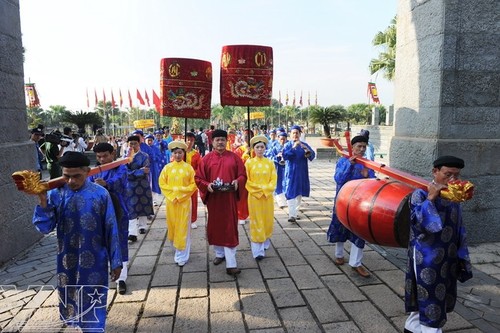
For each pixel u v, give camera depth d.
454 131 4.98
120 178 3.74
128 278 4.25
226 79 5.18
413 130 5.48
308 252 5.05
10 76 5.27
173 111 5.30
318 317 3.34
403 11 5.71
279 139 7.66
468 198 2.40
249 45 5.04
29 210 5.44
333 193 9.27
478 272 4.18
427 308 2.68
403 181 3.15
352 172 4.33
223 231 4.31
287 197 6.54
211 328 3.18
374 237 3.25
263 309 3.49
